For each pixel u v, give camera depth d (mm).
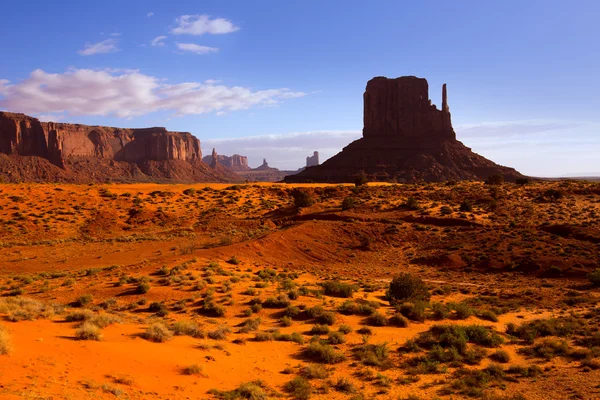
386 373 16109
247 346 17594
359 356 17625
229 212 78000
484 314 27188
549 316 28297
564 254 44625
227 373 13859
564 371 17312
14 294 26828
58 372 10305
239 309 24422
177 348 15125
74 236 61312
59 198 75562
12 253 47594
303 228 56000
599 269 38625
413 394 13984
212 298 25703
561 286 37750
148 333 15766
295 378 14188
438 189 89875
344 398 13273
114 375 11219
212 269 33844
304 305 25375
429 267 47531
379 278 43125
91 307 22938
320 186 105938
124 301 25266
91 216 69688
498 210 67000
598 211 62906
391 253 52781
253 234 59562
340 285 30859
